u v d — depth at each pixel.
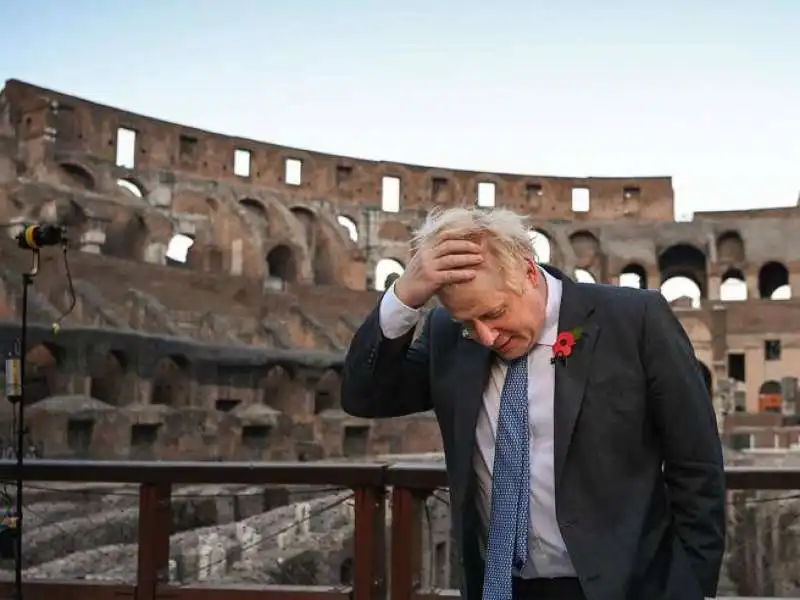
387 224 65.12
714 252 63.66
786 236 62.97
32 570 14.25
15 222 35.78
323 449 39.06
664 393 3.44
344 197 64.50
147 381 34.06
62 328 30.61
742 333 59.03
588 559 3.32
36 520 17.98
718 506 3.46
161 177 54.84
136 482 6.38
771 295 68.69
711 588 3.43
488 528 3.65
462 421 3.63
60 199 42.62
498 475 3.55
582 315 3.52
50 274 35.25
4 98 48.22
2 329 28.50
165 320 37.91
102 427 30.30
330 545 17.98
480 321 3.36
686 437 3.44
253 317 45.91
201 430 34.44
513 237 3.40
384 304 3.64
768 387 59.75
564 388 3.45
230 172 59.00
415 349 4.04
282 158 61.62
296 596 6.25
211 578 15.07
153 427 33.28
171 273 42.38
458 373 3.69
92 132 51.56
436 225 3.49
